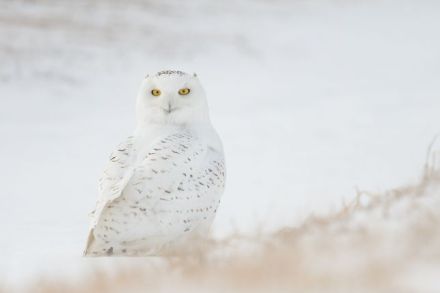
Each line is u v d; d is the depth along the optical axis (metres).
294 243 9.46
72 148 34.50
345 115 38.22
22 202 22.80
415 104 41.03
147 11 74.62
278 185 22.12
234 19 77.81
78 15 68.50
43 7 69.75
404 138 29.12
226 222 16.52
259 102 47.47
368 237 8.51
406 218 10.20
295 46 70.31
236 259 8.95
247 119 39.91
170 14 75.25
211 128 14.37
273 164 26.19
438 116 34.97
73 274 11.05
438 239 8.08
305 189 20.95
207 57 63.50
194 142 13.66
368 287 6.61
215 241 11.07
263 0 88.12
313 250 8.31
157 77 14.11
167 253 12.45
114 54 59.91
